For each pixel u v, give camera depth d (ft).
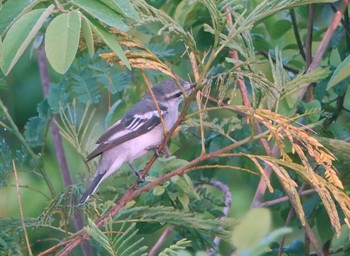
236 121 30.01
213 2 26.78
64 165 44.04
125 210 29.50
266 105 35.76
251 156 27.27
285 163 26.91
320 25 46.37
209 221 29.76
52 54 21.75
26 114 48.11
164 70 27.86
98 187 37.96
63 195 31.89
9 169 35.14
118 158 37.29
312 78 29.53
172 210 29.81
